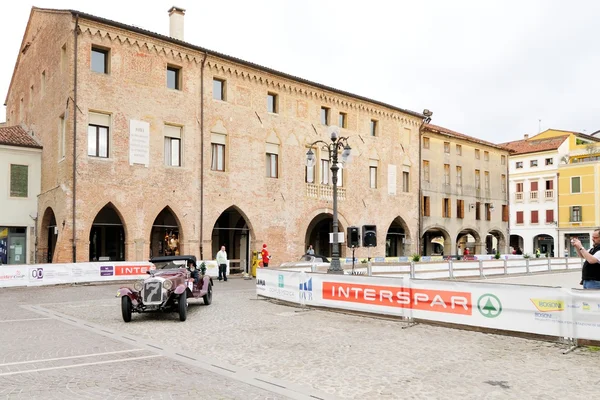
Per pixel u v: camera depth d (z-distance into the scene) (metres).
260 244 33.66
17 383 8.10
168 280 14.72
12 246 30.22
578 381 8.20
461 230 50.28
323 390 7.81
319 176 37.78
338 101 39.31
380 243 41.75
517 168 68.88
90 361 9.61
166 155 29.97
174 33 32.91
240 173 32.91
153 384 8.06
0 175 29.80
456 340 11.49
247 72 33.59
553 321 11.01
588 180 61.91
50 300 19.34
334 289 15.91
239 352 10.41
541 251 66.94
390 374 8.70
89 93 26.77
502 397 7.43
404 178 45.06
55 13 29.00
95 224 27.20
